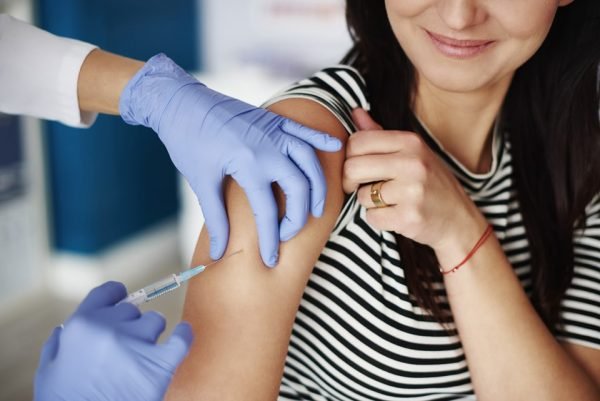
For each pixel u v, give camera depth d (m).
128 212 4.29
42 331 3.62
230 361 0.89
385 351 1.08
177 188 4.71
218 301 0.91
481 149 1.17
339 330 1.08
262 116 0.95
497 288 1.06
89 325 0.75
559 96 1.18
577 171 1.19
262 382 0.90
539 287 1.18
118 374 0.75
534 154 1.20
